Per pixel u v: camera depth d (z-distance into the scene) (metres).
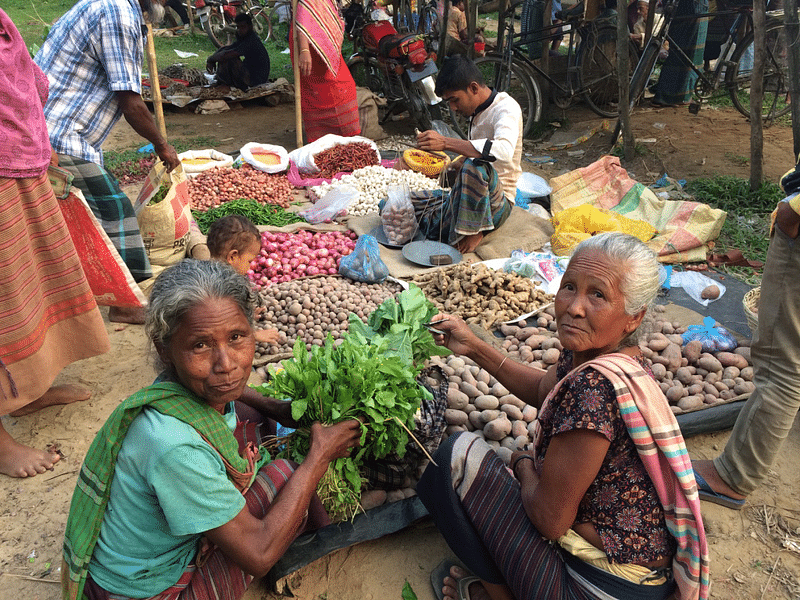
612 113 8.46
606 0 8.52
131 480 1.61
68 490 2.77
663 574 1.82
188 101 9.12
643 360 1.88
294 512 1.80
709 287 4.23
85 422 3.16
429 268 4.47
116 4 3.55
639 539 1.76
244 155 6.23
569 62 8.26
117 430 1.61
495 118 4.60
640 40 8.95
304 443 2.20
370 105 7.70
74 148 3.63
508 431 2.76
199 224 5.04
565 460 1.72
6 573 2.38
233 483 1.78
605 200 5.39
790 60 5.49
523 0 8.15
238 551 1.69
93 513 1.66
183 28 14.48
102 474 1.63
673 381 3.21
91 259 3.54
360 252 4.23
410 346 2.45
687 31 8.32
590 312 1.74
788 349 2.36
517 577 1.93
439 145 4.47
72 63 3.60
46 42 3.64
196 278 1.57
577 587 1.88
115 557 1.69
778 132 7.98
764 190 5.89
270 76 10.78
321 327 3.72
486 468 2.03
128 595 1.72
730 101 9.13
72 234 3.42
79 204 3.32
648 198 5.21
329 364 2.20
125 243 3.90
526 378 2.49
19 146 2.61
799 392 2.38
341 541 2.32
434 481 2.11
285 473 1.94
